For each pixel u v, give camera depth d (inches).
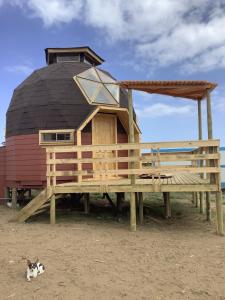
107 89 642.2
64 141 570.6
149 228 456.8
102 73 675.4
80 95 598.9
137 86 438.6
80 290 252.7
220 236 417.4
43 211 540.7
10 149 625.0
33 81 632.4
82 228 450.0
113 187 449.4
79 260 316.8
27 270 272.8
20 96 631.2
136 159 439.8
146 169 438.6
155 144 433.4
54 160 461.1
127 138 647.8
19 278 274.2
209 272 290.5
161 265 307.0
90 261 314.7
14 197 624.4
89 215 541.0
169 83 432.5
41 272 282.0
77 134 564.7
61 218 516.1
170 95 517.0
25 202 673.0
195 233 432.5
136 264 308.7
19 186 596.4
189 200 732.0
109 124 623.5
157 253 342.6
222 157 943.0
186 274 285.4
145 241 388.8
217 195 428.5
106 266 302.0
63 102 587.5
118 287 257.9
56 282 266.2
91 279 272.2
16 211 588.1
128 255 335.0
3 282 267.3
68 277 275.7
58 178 566.3
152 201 708.7
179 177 572.7
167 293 249.0
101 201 692.7
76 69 640.4
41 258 321.4
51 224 470.3
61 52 718.5
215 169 425.7
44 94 600.4
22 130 598.2
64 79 611.8
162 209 612.1
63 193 498.9
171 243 381.7
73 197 619.2
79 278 273.9
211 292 251.6
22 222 484.1
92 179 572.4
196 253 344.2
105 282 266.7
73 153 578.6
